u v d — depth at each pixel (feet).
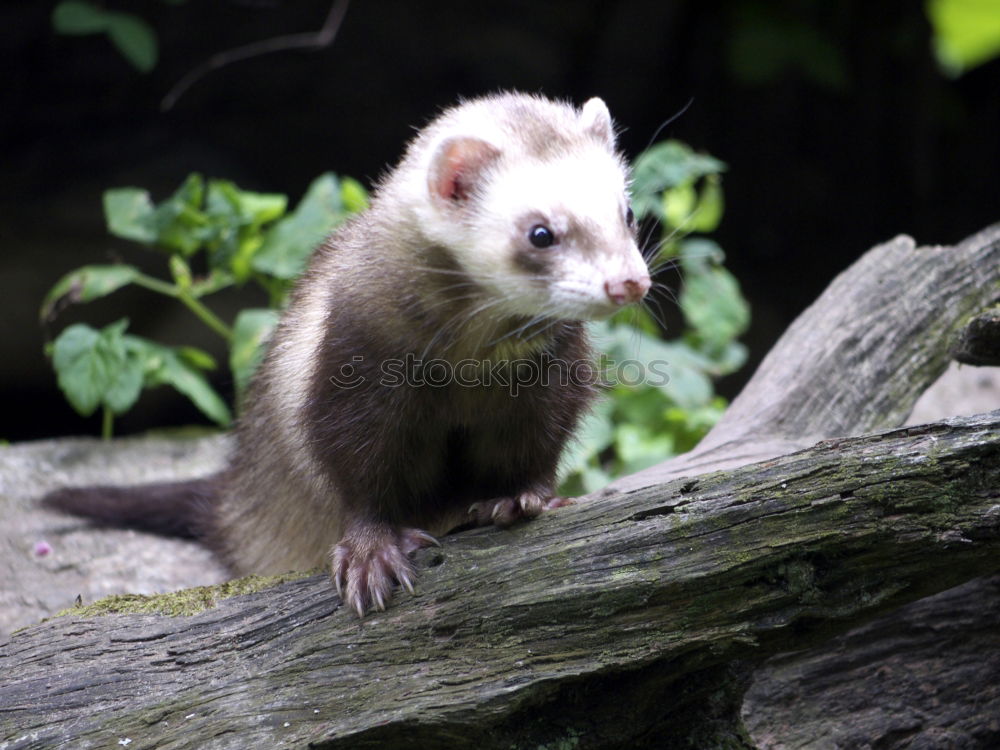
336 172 61.98
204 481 36.37
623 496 21.94
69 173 57.82
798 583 20.17
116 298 55.62
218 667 21.93
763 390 31.96
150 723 21.21
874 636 25.12
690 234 60.70
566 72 65.51
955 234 72.95
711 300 42.52
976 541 19.54
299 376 25.86
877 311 32.30
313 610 22.53
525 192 22.68
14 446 42.04
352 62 61.62
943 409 38.14
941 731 24.31
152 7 58.75
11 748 21.01
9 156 57.67
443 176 23.09
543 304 22.56
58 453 41.39
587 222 22.38
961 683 24.61
